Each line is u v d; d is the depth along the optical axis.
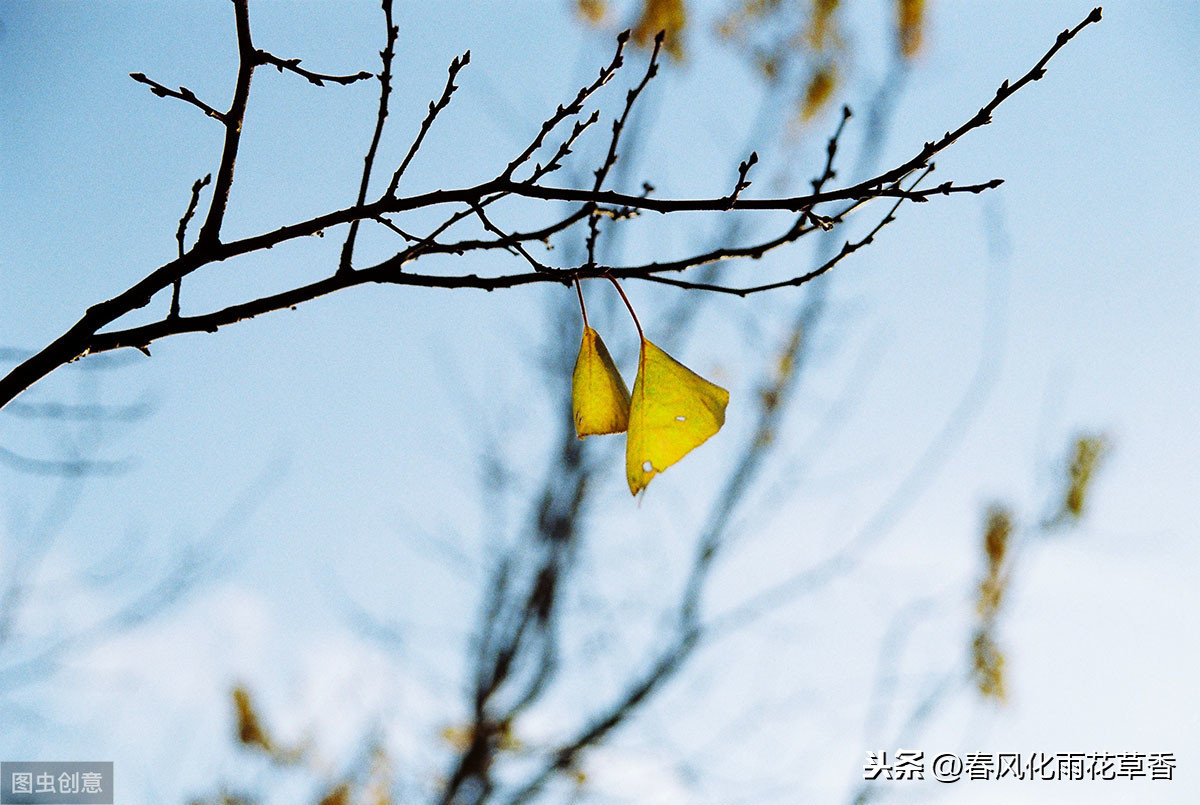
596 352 1.08
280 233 1.08
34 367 1.06
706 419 1.05
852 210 1.12
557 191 1.08
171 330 1.08
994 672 2.29
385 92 1.08
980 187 1.08
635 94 1.10
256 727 2.64
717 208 1.08
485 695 2.77
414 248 1.10
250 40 1.07
